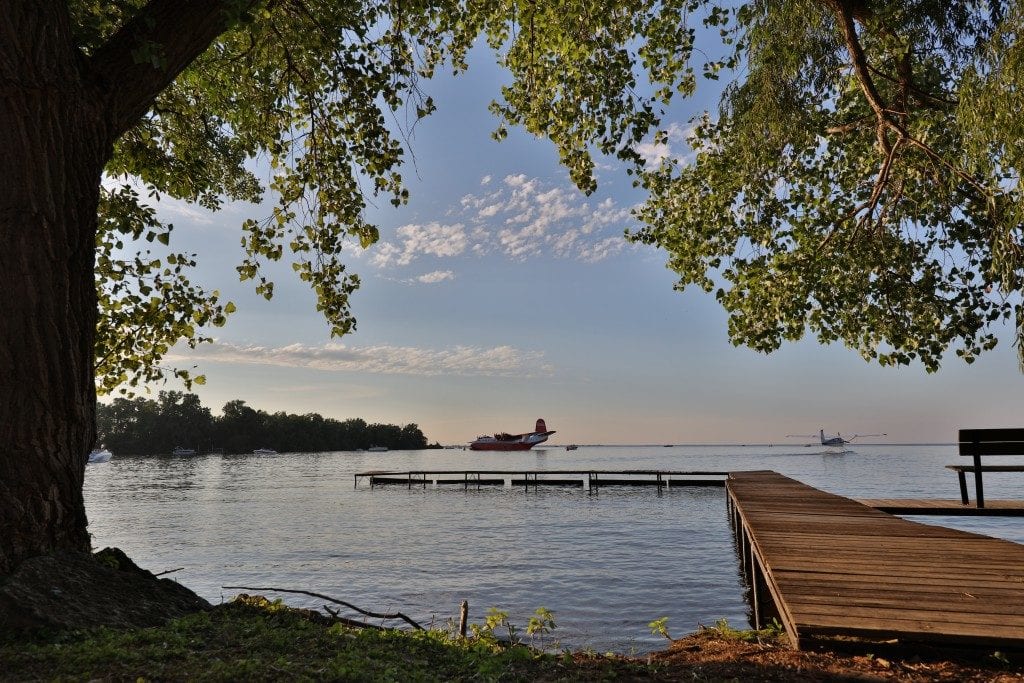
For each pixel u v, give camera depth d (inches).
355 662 138.5
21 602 155.2
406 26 348.5
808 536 290.2
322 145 359.6
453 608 444.8
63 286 186.7
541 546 753.6
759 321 437.1
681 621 400.8
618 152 330.3
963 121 288.2
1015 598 175.3
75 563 179.9
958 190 381.1
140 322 309.4
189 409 6156.5
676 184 466.9
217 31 231.1
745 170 439.2
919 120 390.3
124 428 5866.1
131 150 308.0
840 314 437.7
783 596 180.5
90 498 1576.0
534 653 171.3
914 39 354.3
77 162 195.5
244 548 750.5
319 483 2149.4
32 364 177.9
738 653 162.4
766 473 973.8
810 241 438.0
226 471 3181.6
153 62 199.6
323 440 7071.9
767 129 418.0
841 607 169.3
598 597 475.5
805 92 408.5
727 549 723.4
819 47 394.0
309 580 552.4
